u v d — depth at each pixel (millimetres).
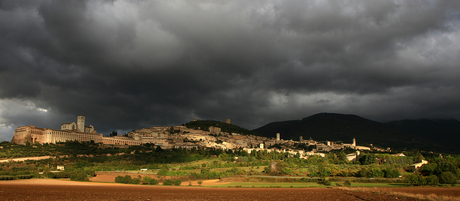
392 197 93375
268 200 87250
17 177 147125
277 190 119625
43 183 130125
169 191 107938
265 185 148250
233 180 168250
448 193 108750
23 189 100375
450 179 143125
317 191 114500
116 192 99000
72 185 124500
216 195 97688
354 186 139875
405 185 144250
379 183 157250
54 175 163625
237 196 95938
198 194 99750
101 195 89688
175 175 184375
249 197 93688
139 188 118500
